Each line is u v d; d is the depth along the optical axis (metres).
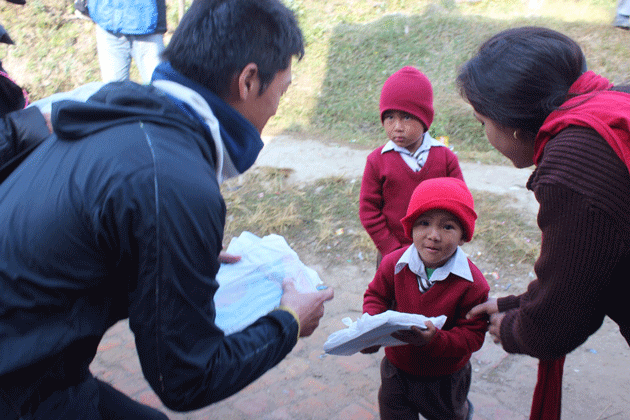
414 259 1.95
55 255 1.11
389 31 7.55
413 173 2.52
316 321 1.54
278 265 1.66
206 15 1.27
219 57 1.25
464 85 1.48
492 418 2.53
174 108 1.23
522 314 1.45
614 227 1.19
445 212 1.84
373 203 2.62
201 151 1.22
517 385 2.74
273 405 2.64
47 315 1.14
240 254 1.74
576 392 2.70
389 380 2.08
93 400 1.35
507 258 3.89
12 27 8.31
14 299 1.12
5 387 1.14
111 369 2.93
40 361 1.15
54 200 1.12
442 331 1.85
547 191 1.27
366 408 2.60
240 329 1.46
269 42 1.30
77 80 7.94
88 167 1.11
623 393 2.68
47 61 8.07
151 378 1.17
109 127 1.18
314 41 7.71
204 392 1.20
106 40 5.77
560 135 1.29
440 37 7.31
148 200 1.07
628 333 1.38
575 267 1.26
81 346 1.22
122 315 1.29
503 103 1.37
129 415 1.54
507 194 4.71
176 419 2.58
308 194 4.92
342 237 4.27
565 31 7.03
